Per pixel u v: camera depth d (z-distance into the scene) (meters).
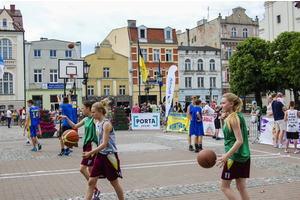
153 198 5.54
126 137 16.95
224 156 4.14
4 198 5.66
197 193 5.82
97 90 44.75
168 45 49.44
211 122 16.39
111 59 45.53
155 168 8.30
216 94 51.84
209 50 51.72
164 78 49.09
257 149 11.74
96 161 4.78
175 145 13.14
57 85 42.75
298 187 6.21
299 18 48.78
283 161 9.18
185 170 8.02
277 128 12.01
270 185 6.39
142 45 47.91
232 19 53.69
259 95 44.09
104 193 5.88
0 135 21.09
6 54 41.28
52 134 18.03
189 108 11.36
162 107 25.22
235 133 4.25
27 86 41.84
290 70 38.38
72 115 11.07
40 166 8.80
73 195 5.83
